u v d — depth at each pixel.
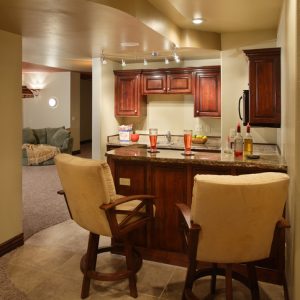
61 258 3.25
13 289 2.70
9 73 3.33
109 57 5.86
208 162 2.84
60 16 3.04
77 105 10.66
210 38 4.89
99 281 2.80
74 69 8.56
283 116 3.41
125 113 6.35
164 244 3.12
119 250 3.15
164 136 6.45
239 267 2.89
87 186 2.34
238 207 1.89
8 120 3.33
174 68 5.93
